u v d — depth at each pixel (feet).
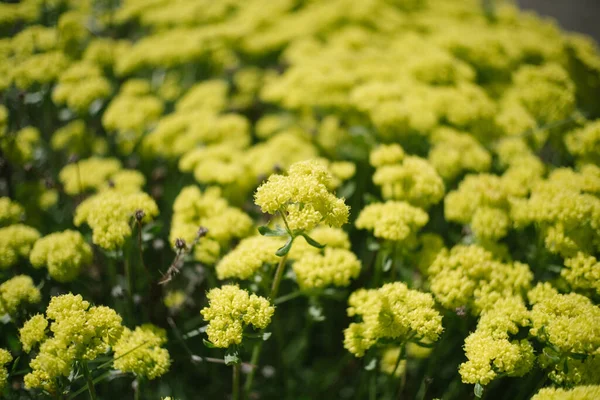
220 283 1.98
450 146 2.13
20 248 1.81
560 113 2.27
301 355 2.11
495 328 1.66
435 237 1.88
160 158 2.42
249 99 2.77
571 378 1.61
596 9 5.44
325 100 2.34
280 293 2.10
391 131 2.21
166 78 2.84
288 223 1.58
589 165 1.99
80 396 1.95
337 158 2.35
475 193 1.92
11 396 1.76
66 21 2.40
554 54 2.65
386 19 3.02
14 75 2.19
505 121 2.23
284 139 2.22
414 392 2.02
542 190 1.89
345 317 2.13
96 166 2.10
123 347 1.65
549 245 1.83
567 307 1.65
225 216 1.87
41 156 2.23
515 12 3.40
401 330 1.66
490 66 2.53
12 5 2.44
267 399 2.03
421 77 2.37
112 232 1.75
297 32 2.91
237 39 2.83
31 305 1.84
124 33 3.26
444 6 3.34
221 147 2.13
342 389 2.05
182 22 2.91
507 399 1.98
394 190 1.94
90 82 2.24
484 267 1.76
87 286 1.96
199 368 2.04
